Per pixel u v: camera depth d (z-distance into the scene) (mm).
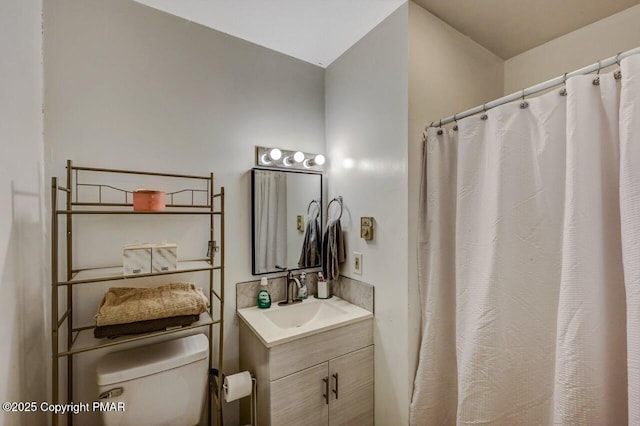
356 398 1502
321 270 1838
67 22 1202
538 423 1078
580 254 923
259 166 1696
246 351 1502
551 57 1646
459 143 1308
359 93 1683
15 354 848
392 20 1456
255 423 1343
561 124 1028
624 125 837
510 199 1132
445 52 1516
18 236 879
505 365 1142
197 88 1515
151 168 1383
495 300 1155
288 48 1769
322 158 1860
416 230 1402
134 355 1228
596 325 913
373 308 1575
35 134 1043
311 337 1340
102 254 1264
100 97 1268
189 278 1471
